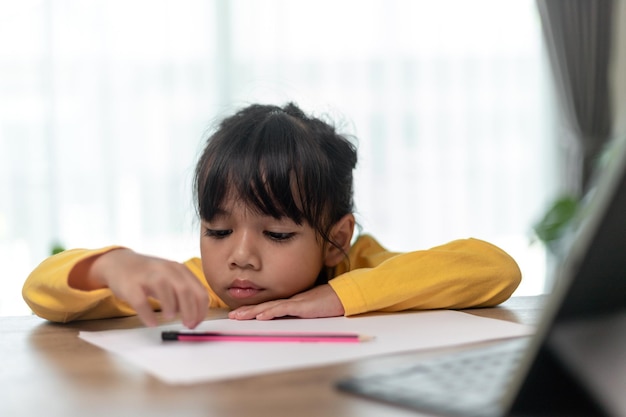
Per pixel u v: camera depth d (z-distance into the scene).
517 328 0.74
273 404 0.46
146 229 3.08
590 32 3.37
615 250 0.40
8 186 3.00
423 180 3.30
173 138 3.09
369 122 3.24
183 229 3.06
